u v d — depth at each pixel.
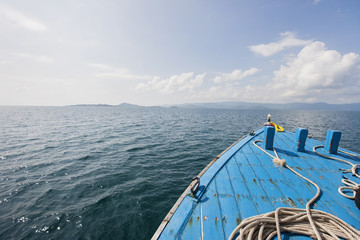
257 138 7.18
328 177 3.65
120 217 5.33
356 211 2.56
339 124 33.84
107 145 14.27
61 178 7.94
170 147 13.66
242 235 1.93
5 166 9.49
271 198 2.84
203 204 2.65
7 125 28.81
